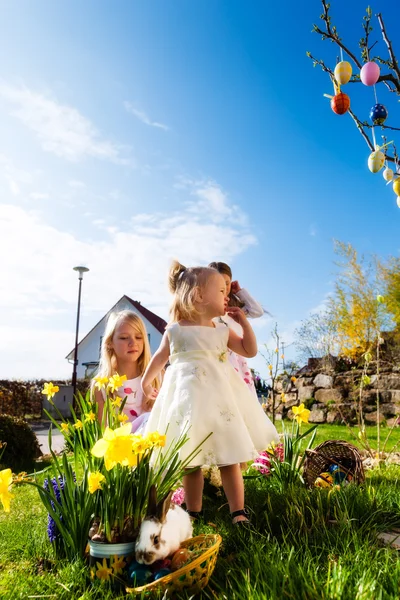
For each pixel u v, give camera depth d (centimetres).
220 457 273
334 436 946
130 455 184
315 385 1512
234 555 225
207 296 321
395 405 1347
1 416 786
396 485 355
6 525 318
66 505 234
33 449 795
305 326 1734
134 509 211
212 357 303
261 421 310
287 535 233
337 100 334
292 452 373
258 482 375
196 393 286
